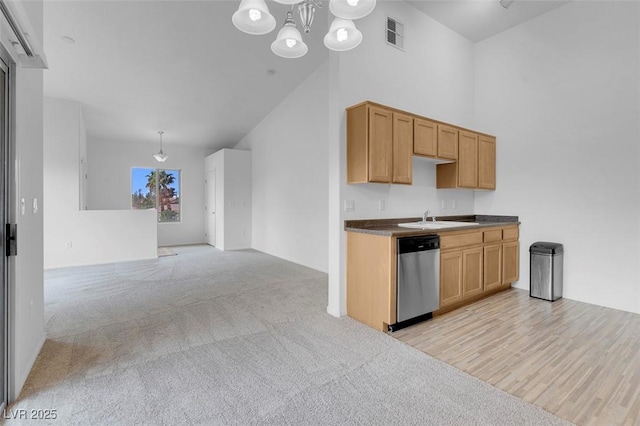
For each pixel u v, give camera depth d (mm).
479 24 4156
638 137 3273
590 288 3592
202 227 8742
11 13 1413
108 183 7574
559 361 2275
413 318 2963
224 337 2674
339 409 1749
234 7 3824
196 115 6582
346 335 2727
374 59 3396
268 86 5746
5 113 1776
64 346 2480
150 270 5246
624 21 3342
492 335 2723
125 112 6172
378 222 3432
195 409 1738
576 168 3697
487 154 4273
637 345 2523
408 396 1868
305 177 5691
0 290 1742
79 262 5625
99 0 3533
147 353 2381
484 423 1640
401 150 3232
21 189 1961
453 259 3270
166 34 4176
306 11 1861
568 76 3746
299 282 4500
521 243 4172
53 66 4578
